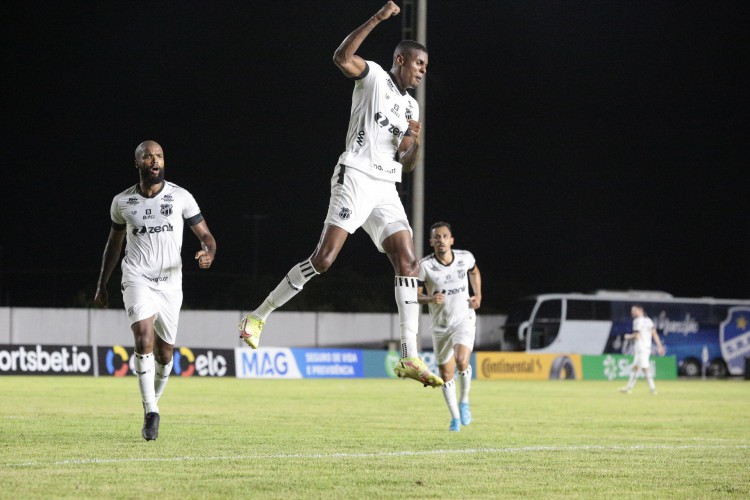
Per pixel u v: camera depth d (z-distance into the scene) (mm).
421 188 40875
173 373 44781
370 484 9656
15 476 9820
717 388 44250
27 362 41344
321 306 68875
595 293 67438
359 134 11305
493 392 34812
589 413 22859
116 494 8781
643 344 37688
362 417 20000
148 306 13312
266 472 10445
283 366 48000
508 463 11719
